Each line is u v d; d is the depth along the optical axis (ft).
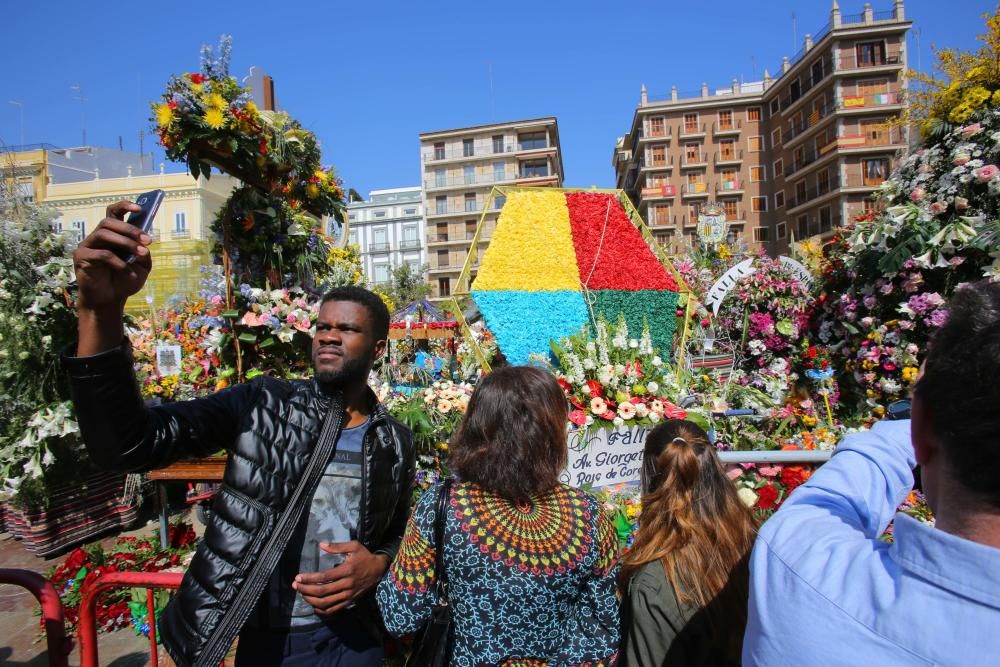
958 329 2.41
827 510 3.15
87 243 4.34
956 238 16.20
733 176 162.71
